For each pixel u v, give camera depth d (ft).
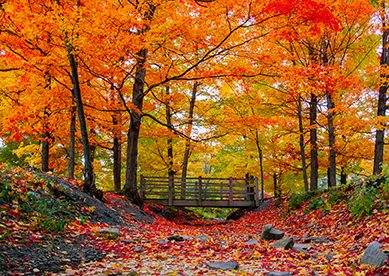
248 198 68.33
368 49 50.42
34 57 33.91
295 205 46.29
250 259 21.24
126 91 49.96
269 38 36.47
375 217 26.30
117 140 63.98
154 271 17.66
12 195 24.98
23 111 40.32
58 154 71.92
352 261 18.19
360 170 65.00
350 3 39.68
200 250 24.03
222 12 33.12
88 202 34.58
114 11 30.48
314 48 48.88
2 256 17.06
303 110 62.34
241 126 49.90
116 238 25.67
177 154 79.41
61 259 18.88
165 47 38.29
